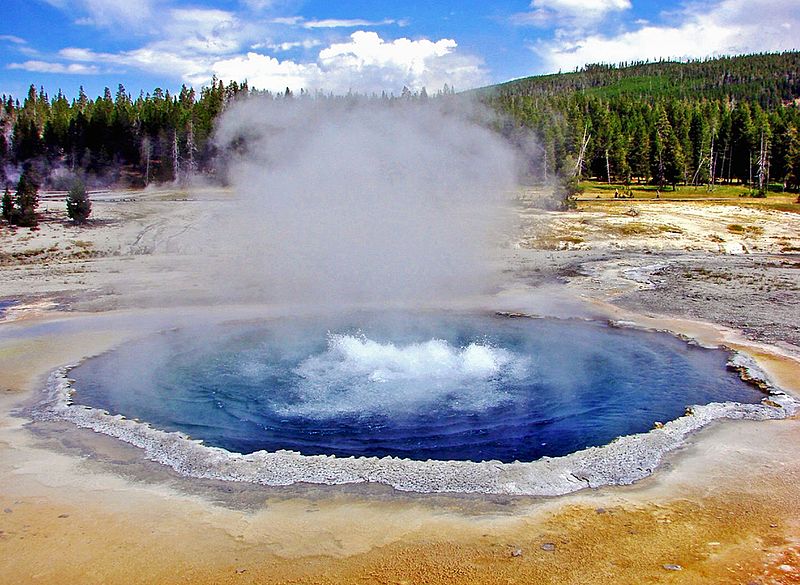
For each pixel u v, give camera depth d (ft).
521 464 31.63
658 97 465.47
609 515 26.63
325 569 22.95
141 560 23.56
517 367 49.88
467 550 24.04
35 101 333.83
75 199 143.64
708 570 22.59
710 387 44.96
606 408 40.96
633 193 229.04
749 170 259.60
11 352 54.44
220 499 28.40
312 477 30.40
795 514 26.50
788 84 533.14
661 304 74.64
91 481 30.30
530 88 604.49
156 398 43.09
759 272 100.12
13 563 23.36
